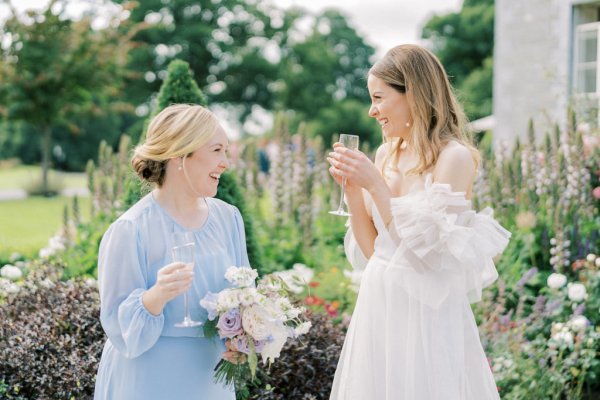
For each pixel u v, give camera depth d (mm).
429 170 2645
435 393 2498
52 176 19000
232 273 2297
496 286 4812
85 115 17641
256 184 7137
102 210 6633
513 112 9625
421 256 2438
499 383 3771
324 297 4793
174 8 31438
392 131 2703
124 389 2309
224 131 2354
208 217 2453
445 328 2555
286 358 3443
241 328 2268
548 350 3893
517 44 9531
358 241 2785
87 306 3465
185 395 2322
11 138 30766
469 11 30578
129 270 2254
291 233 6832
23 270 4914
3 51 15242
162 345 2299
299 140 7066
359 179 2545
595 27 8711
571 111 5883
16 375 3102
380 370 2645
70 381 3020
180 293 2184
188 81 4316
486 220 2602
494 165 6250
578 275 4996
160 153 2281
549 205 5660
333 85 36438
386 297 2621
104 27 15797
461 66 31000
